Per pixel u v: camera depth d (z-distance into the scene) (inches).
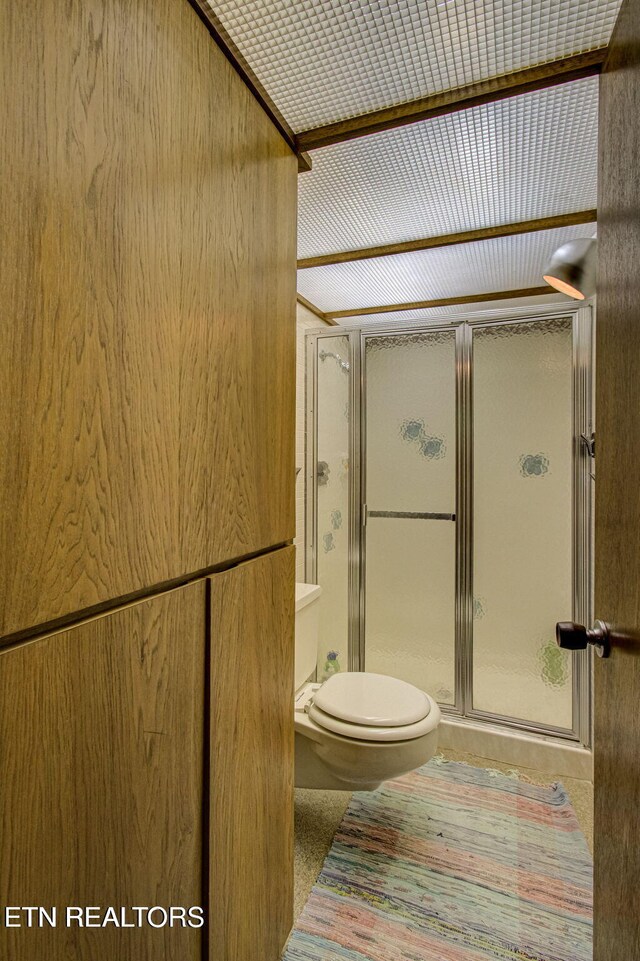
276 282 44.0
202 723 34.3
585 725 78.0
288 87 42.2
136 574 27.7
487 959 47.4
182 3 30.8
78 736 24.3
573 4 34.6
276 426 44.3
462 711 87.3
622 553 30.8
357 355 94.5
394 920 51.3
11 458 20.7
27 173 21.0
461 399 87.8
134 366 27.3
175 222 30.3
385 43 37.9
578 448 80.3
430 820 66.8
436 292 91.9
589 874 57.2
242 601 38.9
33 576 21.7
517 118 45.6
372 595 94.3
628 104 29.0
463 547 87.6
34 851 22.0
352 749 59.3
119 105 25.8
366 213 63.4
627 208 29.4
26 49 20.8
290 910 48.4
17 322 20.8
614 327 32.5
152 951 29.5
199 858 34.0
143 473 28.1
